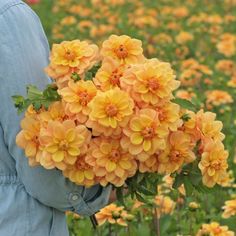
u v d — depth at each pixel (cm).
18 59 153
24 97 154
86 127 152
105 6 701
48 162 149
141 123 150
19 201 159
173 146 156
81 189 160
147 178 160
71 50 157
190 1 779
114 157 152
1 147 158
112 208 241
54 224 163
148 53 519
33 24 158
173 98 158
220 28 625
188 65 451
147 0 775
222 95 384
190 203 256
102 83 155
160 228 264
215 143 160
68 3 739
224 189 307
